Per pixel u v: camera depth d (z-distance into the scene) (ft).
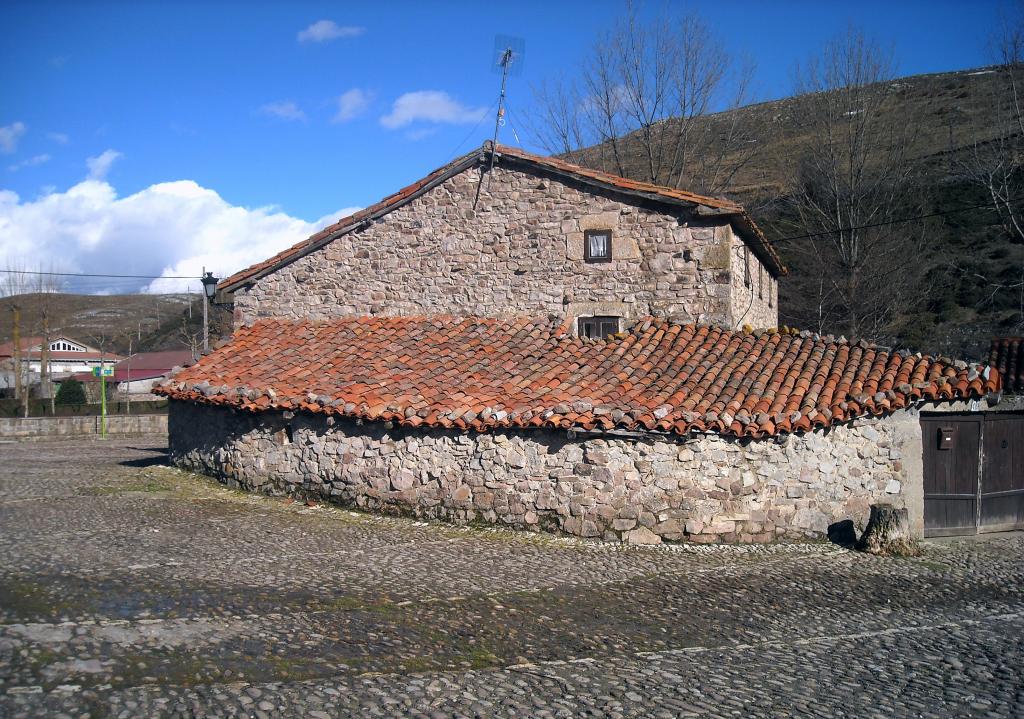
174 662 21.09
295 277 57.00
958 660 25.11
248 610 26.02
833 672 23.54
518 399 40.93
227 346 53.83
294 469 44.75
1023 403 43.21
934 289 98.58
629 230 50.26
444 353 48.06
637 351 45.34
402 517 41.37
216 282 66.49
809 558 36.45
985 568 36.70
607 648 24.52
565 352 46.24
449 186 53.88
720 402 39.09
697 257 49.06
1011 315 88.43
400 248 54.85
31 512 41.34
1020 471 44.78
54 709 17.78
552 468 39.04
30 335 170.09
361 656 22.53
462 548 35.99
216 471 49.55
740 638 26.22
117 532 36.78
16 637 22.07
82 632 22.89
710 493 37.96
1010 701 21.93
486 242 53.01
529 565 33.71
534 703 20.01
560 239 51.55
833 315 93.35
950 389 39.06
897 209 92.02
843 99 92.94
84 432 104.32
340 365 48.16
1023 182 98.37
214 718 17.93
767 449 38.24
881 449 39.68
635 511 38.04
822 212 92.02
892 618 29.17
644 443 38.11
